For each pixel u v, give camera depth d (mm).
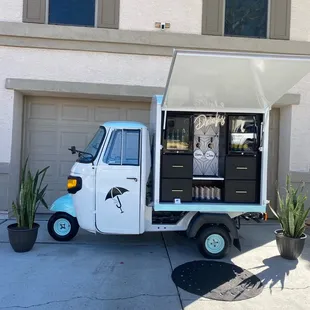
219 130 5223
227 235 4840
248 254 5066
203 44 7047
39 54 6852
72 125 7441
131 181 4805
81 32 6820
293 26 7289
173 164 4832
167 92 4418
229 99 4660
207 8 7125
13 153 6910
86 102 7457
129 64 7000
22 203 4938
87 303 3441
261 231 6457
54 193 7422
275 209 7629
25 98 7301
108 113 7500
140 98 7184
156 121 4805
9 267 4301
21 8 6852
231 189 4922
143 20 7027
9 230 4801
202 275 4219
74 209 5293
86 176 4836
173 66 3893
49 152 7414
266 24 7359
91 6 7059
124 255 4891
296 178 7156
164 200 4820
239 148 4953
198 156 5203
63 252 4926
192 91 4430
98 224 4820
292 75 4070
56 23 7008
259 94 4531
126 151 4848
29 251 4922
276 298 3658
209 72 4004
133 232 4836
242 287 3906
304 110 7223
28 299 3484
